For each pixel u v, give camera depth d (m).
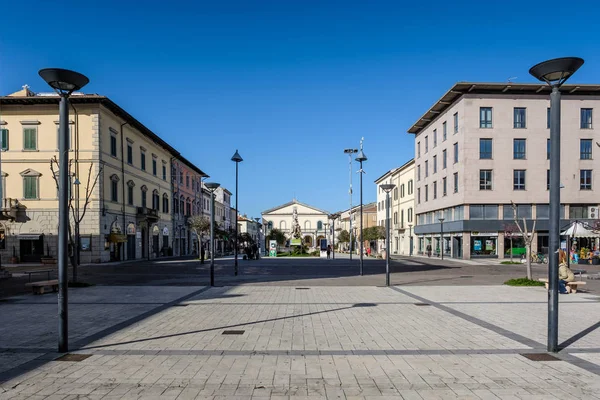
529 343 7.74
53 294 14.73
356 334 8.46
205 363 6.53
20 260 33.91
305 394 5.27
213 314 10.73
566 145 41.94
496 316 10.41
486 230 41.50
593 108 42.19
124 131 39.69
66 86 7.52
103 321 9.82
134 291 15.52
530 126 41.88
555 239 7.20
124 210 39.31
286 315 10.59
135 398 5.16
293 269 28.66
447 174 46.00
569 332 8.62
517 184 41.78
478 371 6.15
